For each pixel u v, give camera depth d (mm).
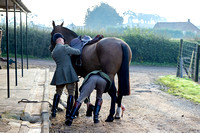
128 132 4852
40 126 4648
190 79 12516
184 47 20484
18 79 8828
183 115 6121
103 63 5082
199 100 7770
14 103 5738
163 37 20844
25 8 9406
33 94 6723
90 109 5598
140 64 20188
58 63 5414
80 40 5805
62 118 5559
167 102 7590
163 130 5047
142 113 6293
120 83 5164
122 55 5102
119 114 5598
